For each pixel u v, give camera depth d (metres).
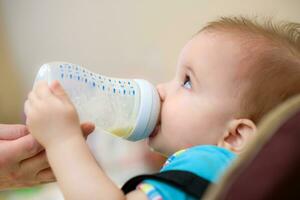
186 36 1.55
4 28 1.59
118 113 0.91
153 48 1.58
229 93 0.87
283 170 0.50
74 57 1.62
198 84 0.90
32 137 0.89
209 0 1.51
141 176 0.74
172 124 0.91
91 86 0.89
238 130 0.86
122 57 1.61
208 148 0.79
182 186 0.70
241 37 0.90
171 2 1.53
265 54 0.87
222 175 0.54
